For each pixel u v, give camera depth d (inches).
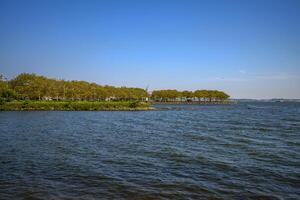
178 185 730.2
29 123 2479.1
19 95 5649.6
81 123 2576.3
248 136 1705.2
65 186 712.4
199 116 3895.2
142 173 844.6
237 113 4753.9
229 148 1283.2
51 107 4926.2
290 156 1100.5
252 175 829.8
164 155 1116.5
